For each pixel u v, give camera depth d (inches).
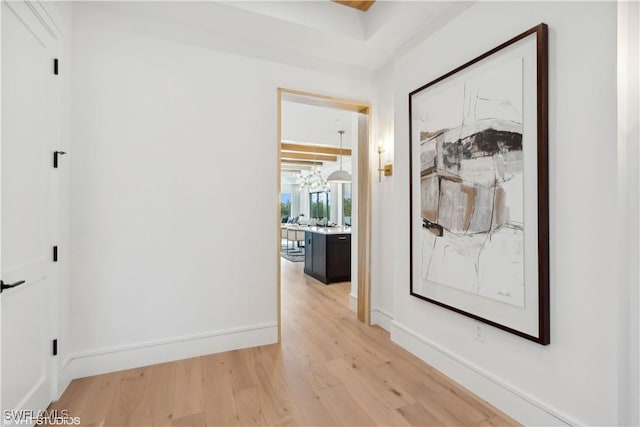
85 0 89.4
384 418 73.5
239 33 106.7
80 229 89.8
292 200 604.1
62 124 81.2
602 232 57.4
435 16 96.6
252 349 109.3
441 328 94.7
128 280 95.3
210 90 105.3
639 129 55.1
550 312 65.6
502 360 76.0
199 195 103.9
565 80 62.9
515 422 71.8
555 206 64.6
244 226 110.3
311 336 121.1
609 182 56.5
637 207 55.2
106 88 92.6
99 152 91.8
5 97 57.5
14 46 60.0
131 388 84.9
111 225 93.2
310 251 232.5
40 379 72.1
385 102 130.5
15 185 61.0
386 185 130.6
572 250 61.9
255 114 111.8
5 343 58.3
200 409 76.4
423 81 102.0
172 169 100.3
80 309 90.0
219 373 93.1
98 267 91.9
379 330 127.7
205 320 105.0
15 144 60.9
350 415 74.5
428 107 97.3
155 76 98.2
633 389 55.7
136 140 95.9
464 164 84.4
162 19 99.0
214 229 106.0
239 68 109.4
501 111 74.2
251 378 90.4
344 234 212.8
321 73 123.3
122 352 94.4
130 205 95.3
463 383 86.3
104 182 92.4
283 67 116.4
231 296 108.6
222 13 96.0
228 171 108.0
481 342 81.5
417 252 102.5
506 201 73.2
